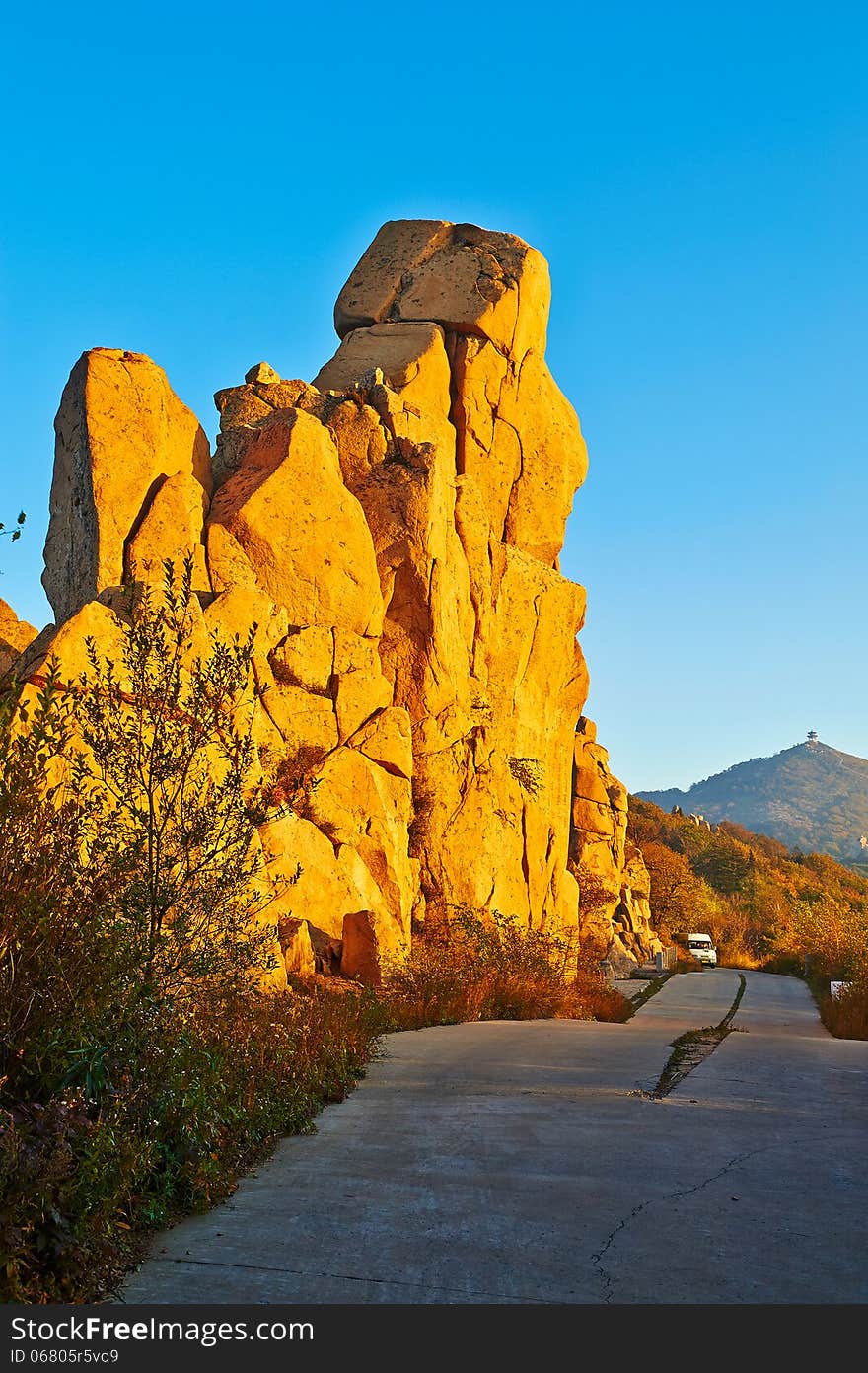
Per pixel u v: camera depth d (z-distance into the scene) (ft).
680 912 212.02
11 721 20.54
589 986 72.74
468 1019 56.65
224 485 71.20
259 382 82.89
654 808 375.45
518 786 90.07
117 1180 17.40
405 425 81.97
